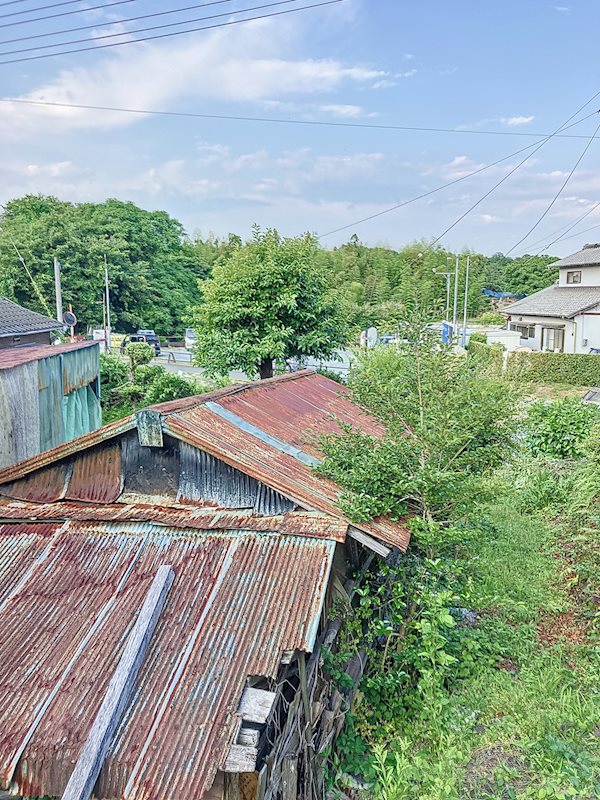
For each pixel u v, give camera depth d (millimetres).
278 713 4266
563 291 31047
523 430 10914
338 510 5289
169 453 5746
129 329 39719
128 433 5812
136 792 3480
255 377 15039
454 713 5051
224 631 4391
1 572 5168
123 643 4379
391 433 6348
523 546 8320
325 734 4727
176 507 5660
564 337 28016
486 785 4246
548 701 5105
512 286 57781
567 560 8102
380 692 5566
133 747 3682
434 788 4062
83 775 3459
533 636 6367
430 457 6156
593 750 4523
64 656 4328
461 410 6562
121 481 5898
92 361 13008
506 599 6309
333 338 14586
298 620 4391
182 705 3914
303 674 4430
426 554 6211
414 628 5684
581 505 9047
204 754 3627
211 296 14586
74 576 5047
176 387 17922
